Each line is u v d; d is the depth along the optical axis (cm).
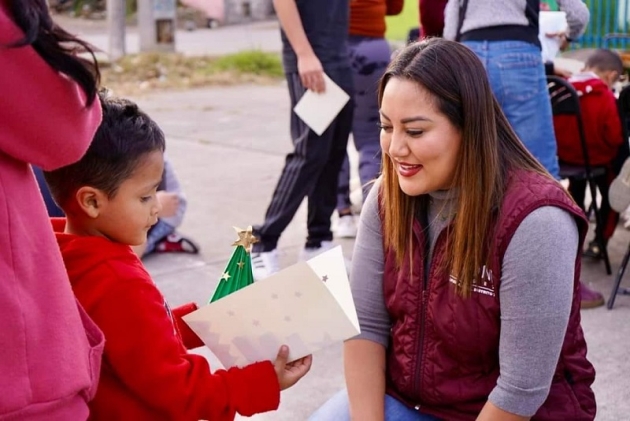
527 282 198
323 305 179
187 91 1298
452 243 207
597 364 354
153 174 179
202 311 185
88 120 148
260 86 1357
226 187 664
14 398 138
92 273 172
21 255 142
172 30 1647
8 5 134
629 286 439
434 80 198
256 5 2536
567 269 200
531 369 201
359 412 223
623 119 464
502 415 203
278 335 184
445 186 209
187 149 830
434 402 219
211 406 177
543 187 202
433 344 216
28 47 137
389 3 547
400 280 219
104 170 172
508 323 201
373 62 514
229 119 1023
